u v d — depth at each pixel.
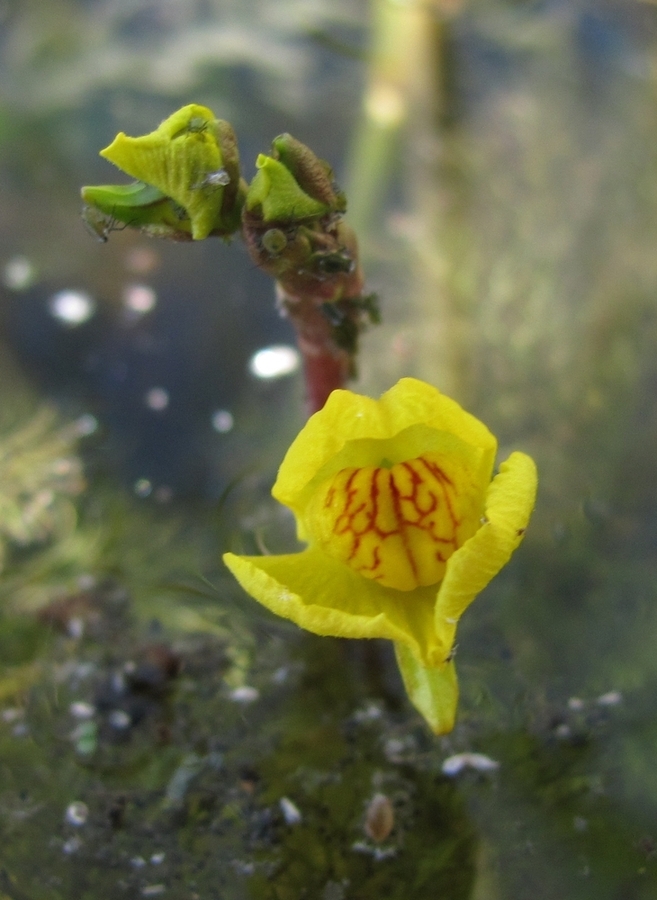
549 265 0.14
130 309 0.14
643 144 0.15
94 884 0.09
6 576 0.11
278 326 0.13
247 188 0.09
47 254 0.14
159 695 0.10
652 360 0.13
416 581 0.09
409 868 0.09
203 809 0.10
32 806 0.10
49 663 0.11
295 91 0.16
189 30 0.18
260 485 0.12
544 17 0.17
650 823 0.09
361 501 0.09
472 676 0.10
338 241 0.09
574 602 0.11
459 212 0.14
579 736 0.10
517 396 0.13
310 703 0.10
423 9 0.16
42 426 0.12
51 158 0.16
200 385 0.13
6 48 0.18
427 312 0.13
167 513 0.12
